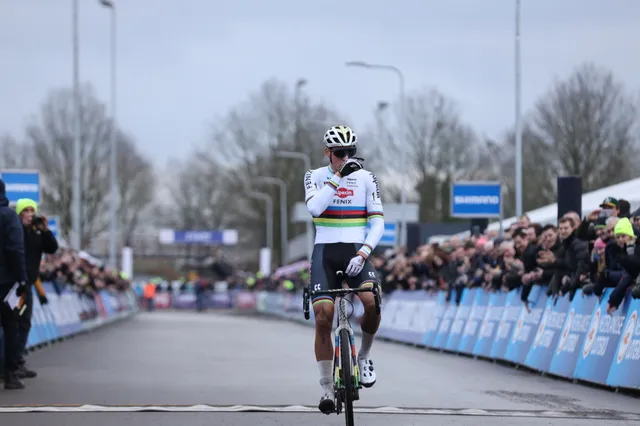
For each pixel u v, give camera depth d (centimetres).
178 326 5750
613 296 2066
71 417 1596
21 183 3912
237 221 14412
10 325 2005
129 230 15188
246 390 2016
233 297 12181
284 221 11781
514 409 1742
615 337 2073
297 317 7331
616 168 7462
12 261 1978
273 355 3042
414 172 10912
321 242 1438
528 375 2428
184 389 2027
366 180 1444
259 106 12606
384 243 6094
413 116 10956
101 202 13925
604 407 1781
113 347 3394
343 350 1319
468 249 3303
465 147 10850
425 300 3662
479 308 3078
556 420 1602
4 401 1808
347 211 1435
